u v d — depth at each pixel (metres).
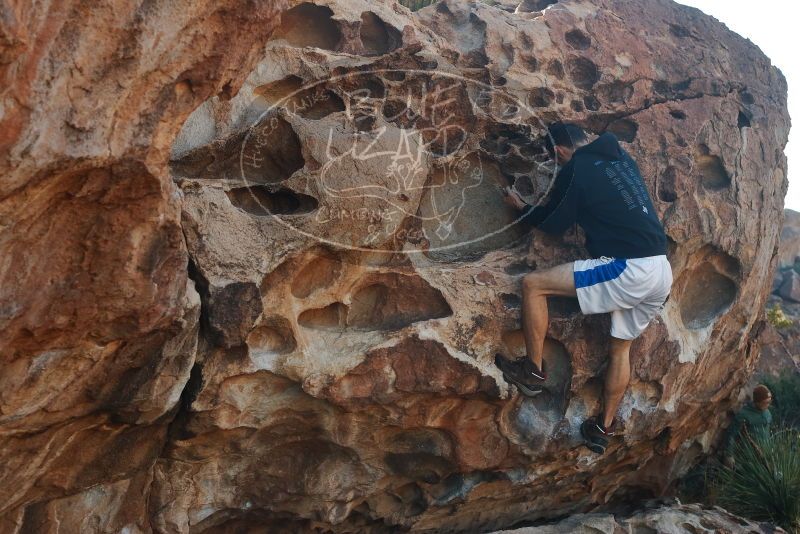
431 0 6.46
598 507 5.56
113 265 2.69
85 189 2.48
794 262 11.33
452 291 4.07
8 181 2.26
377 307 4.00
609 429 4.46
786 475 5.69
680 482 6.07
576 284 4.09
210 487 3.93
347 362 3.79
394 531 4.67
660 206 4.79
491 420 4.27
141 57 2.44
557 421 4.42
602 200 4.09
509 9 6.28
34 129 2.24
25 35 2.15
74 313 2.70
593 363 4.41
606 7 5.44
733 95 5.54
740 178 5.27
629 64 5.11
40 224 2.49
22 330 2.59
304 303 3.73
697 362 5.06
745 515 5.75
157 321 2.92
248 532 4.30
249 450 3.90
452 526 4.88
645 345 4.63
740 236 5.17
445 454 4.25
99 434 3.31
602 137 4.22
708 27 5.82
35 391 2.82
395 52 4.17
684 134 5.06
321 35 4.33
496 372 4.12
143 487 3.66
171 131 2.63
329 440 3.98
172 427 3.61
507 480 4.57
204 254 3.40
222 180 3.60
